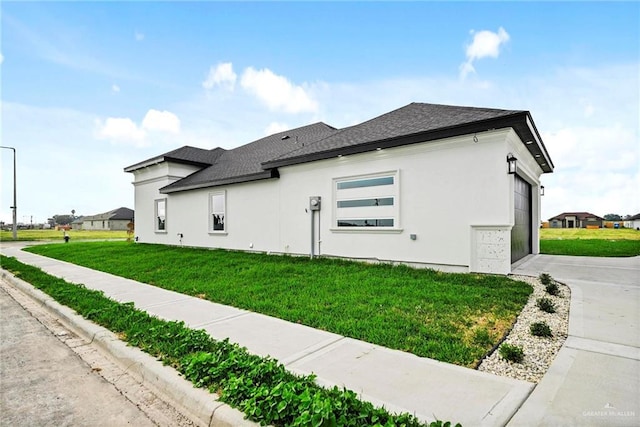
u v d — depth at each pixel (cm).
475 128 681
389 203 838
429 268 766
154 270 867
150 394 275
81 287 660
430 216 766
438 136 729
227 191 1286
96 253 1314
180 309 498
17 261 1135
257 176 1140
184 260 1016
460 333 368
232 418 217
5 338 419
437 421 189
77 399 266
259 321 432
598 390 242
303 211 1030
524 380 262
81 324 443
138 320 432
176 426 229
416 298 511
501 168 670
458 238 726
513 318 419
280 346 340
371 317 426
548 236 2439
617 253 1157
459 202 723
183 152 1723
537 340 348
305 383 248
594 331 368
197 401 242
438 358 306
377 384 254
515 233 899
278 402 217
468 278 658
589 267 817
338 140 998
